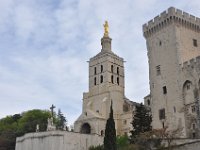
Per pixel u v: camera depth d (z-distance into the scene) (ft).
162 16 254.47
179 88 230.07
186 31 250.78
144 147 185.47
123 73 370.53
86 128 319.68
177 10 249.34
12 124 379.76
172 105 232.32
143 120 209.97
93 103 345.51
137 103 353.92
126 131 313.12
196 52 250.57
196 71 220.02
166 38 250.37
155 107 244.83
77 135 231.09
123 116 322.55
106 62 355.15
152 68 256.73
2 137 320.29
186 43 246.47
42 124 353.51
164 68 246.27
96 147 223.92
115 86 344.08
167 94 238.48
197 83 217.77
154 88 250.16
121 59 374.22
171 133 203.51
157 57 254.68
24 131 334.03
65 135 224.74
